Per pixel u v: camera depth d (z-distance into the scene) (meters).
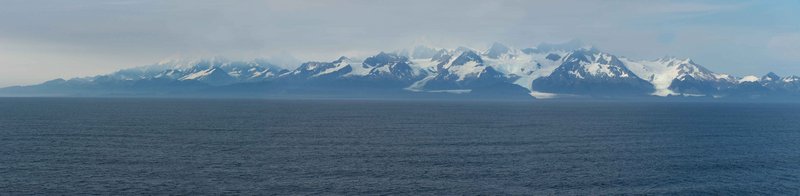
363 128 169.38
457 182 83.81
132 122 185.38
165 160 99.06
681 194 78.19
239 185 80.38
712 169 95.38
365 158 103.62
